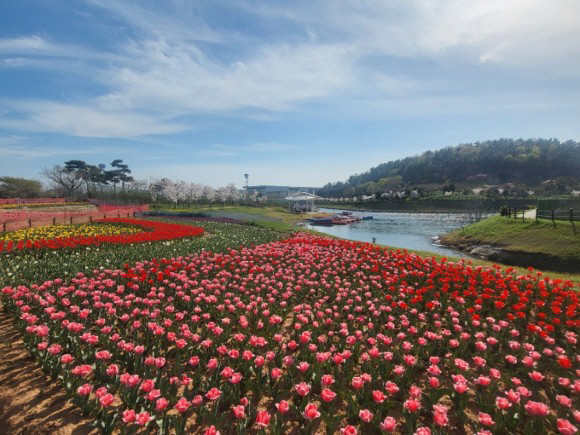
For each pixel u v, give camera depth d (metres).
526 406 3.85
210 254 14.59
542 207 38.31
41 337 6.10
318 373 5.02
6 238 20.08
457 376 4.71
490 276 9.91
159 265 11.63
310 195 109.12
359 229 52.62
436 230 50.78
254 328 7.21
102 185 103.06
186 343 5.93
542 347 5.95
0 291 8.76
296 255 14.55
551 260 24.02
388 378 5.18
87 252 15.23
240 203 112.62
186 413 4.61
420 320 7.67
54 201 67.94
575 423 4.12
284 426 4.06
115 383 4.84
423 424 4.25
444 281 9.12
